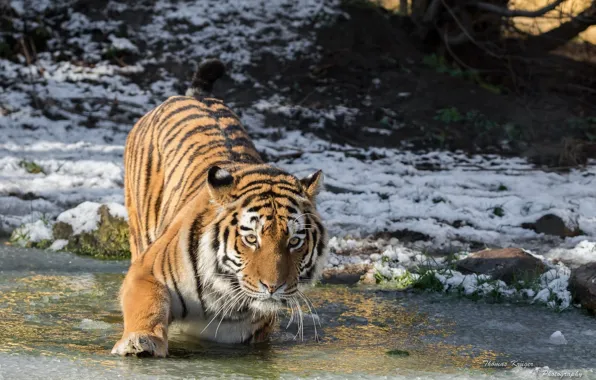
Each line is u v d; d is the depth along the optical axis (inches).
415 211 565.6
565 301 367.6
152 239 332.8
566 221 534.6
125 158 368.5
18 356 248.5
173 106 344.8
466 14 1012.5
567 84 1008.9
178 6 1020.5
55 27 956.0
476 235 517.7
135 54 935.0
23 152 691.4
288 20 1024.2
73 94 852.0
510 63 1001.5
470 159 794.2
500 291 382.9
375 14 1048.2
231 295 265.4
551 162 790.5
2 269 402.6
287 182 270.7
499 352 287.7
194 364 253.6
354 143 826.2
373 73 965.2
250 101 888.9
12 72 877.8
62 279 385.4
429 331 318.0
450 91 951.0
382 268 417.7
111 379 229.3
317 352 280.2
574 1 1058.1
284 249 259.3
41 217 499.5
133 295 269.6
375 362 266.8
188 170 310.2
